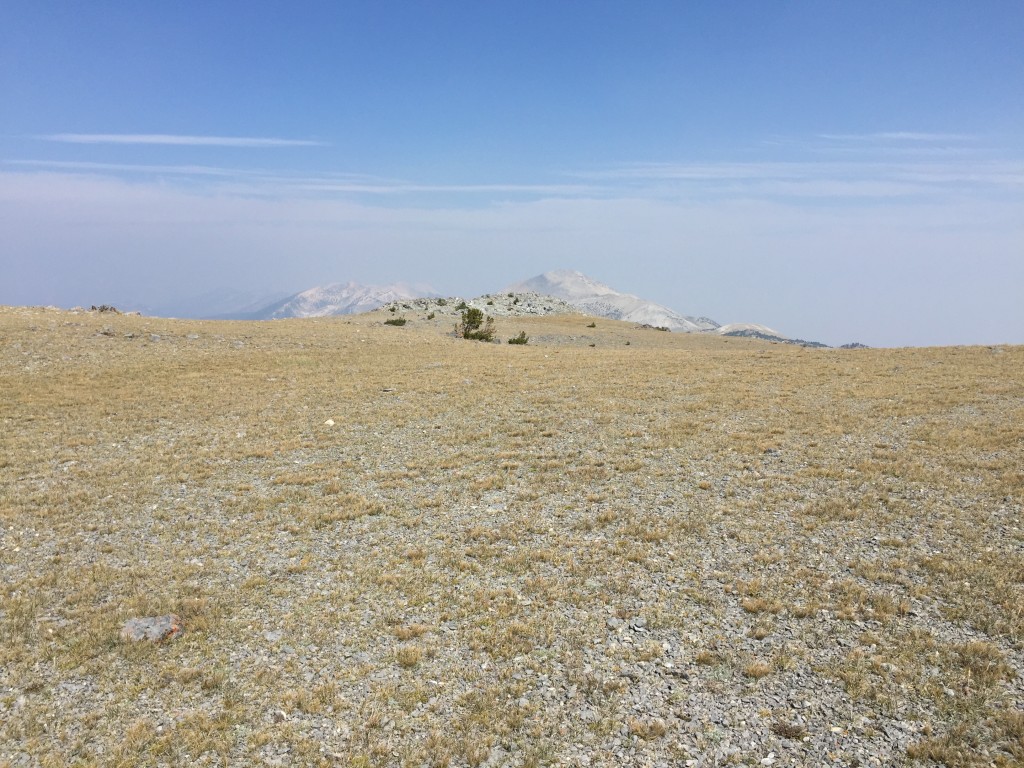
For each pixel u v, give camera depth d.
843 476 16.36
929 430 19.92
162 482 17.72
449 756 7.69
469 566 12.55
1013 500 14.18
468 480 17.59
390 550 13.47
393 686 9.02
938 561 11.71
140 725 8.21
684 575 11.93
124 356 35.78
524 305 108.19
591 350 49.75
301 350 41.53
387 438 21.94
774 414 23.31
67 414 24.83
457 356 41.91
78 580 12.20
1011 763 7.10
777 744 7.70
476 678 9.19
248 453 20.20
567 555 12.94
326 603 11.35
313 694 8.88
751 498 15.35
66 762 7.64
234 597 11.59
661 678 9.04
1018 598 10.38
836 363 35.72
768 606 10.65
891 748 7.52
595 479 17.25
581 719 8.29
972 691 8.37
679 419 23.09
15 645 9.96
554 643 9.99
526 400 27.31
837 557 12.27
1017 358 33.62
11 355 33.50
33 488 17.16
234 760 7.68
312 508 15.75
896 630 9.80
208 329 46.03
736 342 76.06
